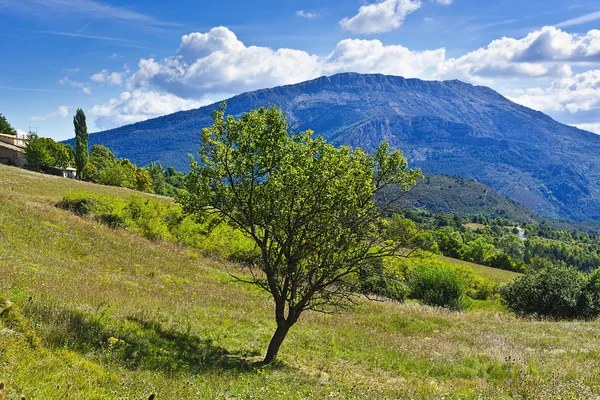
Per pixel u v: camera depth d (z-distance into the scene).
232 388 10.28
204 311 19.66
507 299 38.38
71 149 108.00
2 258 17.23
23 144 108.00
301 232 14.34
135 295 18.67
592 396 11.05
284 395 10.19
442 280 37.97
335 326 23.09
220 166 14.34
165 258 31.92
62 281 16.41
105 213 38.66
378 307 30.48
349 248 14.19
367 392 11.48
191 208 14.49
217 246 40.34
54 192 50.62
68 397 6.90
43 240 23.92
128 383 8.72
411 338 22.25
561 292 34.91
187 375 10.95
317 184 13.49
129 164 111.56
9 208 27.72
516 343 21.17
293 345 17.86
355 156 15.02
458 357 18.33
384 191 14.30
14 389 6.53
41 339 9.58
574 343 21.20
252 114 13.81
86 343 10.67
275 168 13.74
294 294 14.48
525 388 12.15
